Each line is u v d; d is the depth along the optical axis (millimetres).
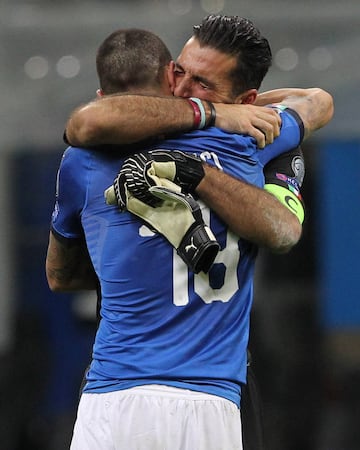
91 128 10961
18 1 23281
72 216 11812
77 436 11344
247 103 12195
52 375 25969
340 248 26312
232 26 11844
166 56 12023
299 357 27438
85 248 12273
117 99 11047
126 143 11180
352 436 26469
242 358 11492
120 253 11312
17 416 25609
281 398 26406
